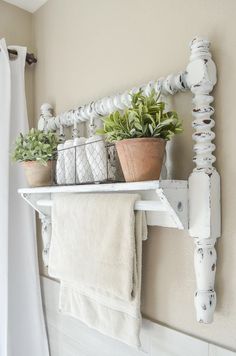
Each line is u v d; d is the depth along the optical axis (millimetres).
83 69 1152
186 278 782
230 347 688
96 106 993
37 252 1389
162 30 856
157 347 839
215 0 732
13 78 1353
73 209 946
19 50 1358
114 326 867
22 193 1128
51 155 1086
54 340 1280
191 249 774
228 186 699
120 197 814
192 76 720
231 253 692
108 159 887
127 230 780
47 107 1292
